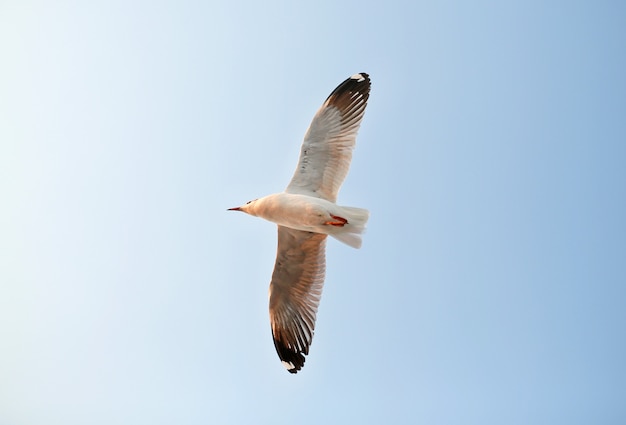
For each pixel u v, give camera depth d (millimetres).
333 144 14266
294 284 15250
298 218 13531
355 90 14555
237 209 14117
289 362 15430
